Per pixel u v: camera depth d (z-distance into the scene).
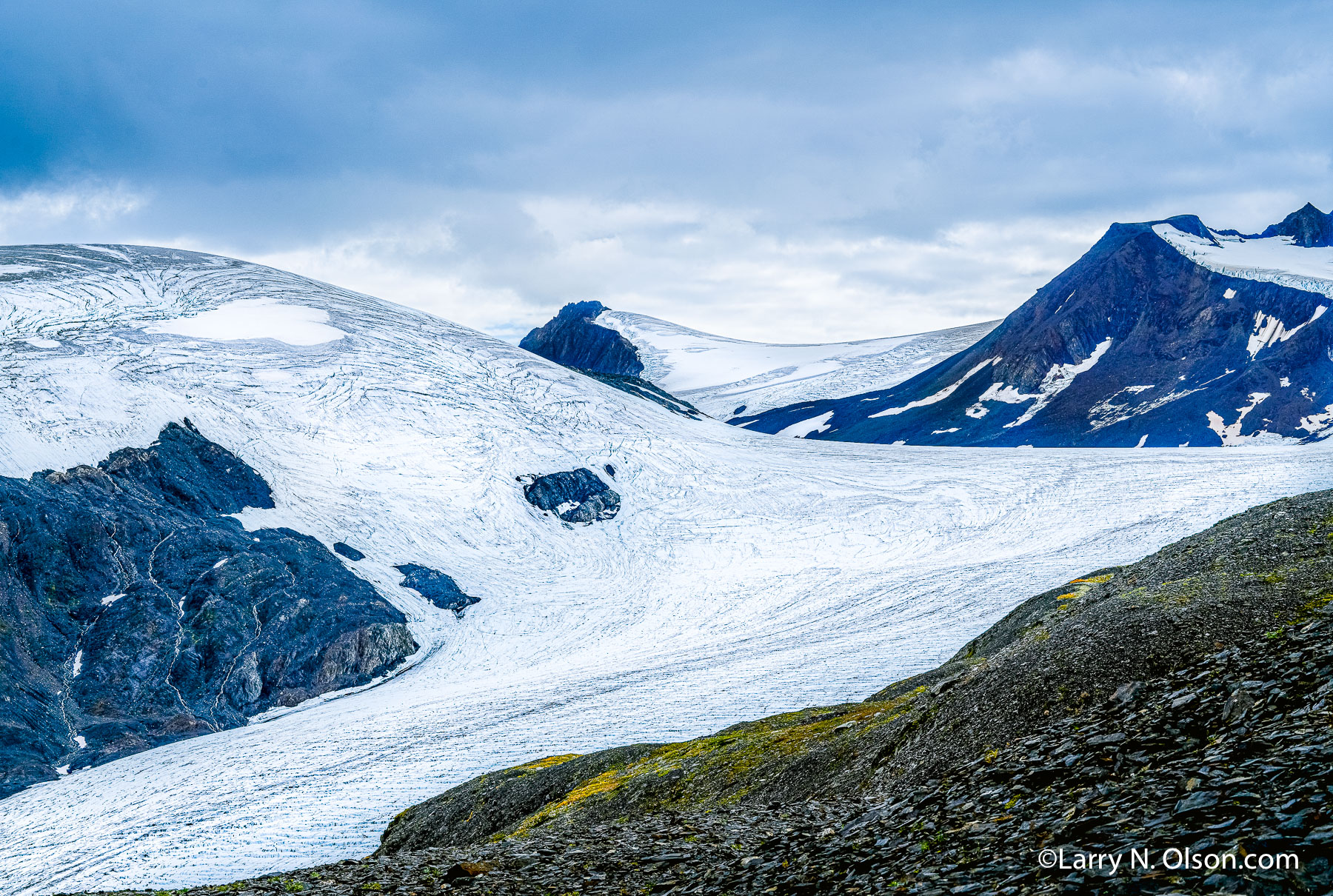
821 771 23.47
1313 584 19.23
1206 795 9.75
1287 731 10.95
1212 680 14.81
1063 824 10.98
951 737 19.52
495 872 16.78
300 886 16.67
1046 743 15.82
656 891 14.14
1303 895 7.18
